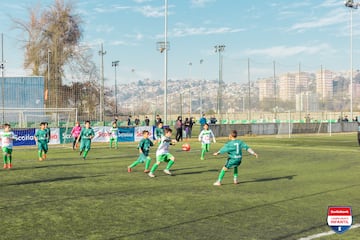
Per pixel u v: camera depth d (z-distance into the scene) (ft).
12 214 26.55
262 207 29.01
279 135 141.69
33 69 178.40
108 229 23.03
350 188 37.19
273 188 37.17
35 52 177.58
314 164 57.11
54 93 158.40
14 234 21.94
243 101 161.58
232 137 38.65
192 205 29.60
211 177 44.16
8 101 140.46
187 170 50.11
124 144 99.04
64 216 26.09
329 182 40.86
